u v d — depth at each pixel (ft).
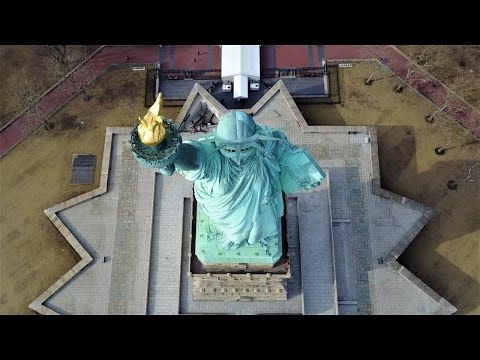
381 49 184.24
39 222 165.78
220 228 106.32
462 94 178.09
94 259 154.30
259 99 178.60
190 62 185.68
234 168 87.86
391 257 152.35
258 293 143.74
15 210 167.32
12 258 162.20
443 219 164.14
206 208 99.76
